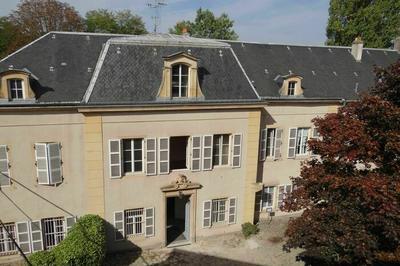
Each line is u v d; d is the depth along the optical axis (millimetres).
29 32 45156
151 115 18312
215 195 20781
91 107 16938
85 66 19422
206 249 20062
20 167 17156
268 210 23781
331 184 12703
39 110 16828
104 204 18469
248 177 21453
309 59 27500
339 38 40406
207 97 19406
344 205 12609
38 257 14539
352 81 27172
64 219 18422
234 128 20391
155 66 19078
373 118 12352
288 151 23625
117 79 18078
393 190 11125
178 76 18703
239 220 21859
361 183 11547
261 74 24125
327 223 12945
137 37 20516
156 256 19109
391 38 38875
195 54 20234
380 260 13180
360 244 11539
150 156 18750
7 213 17422
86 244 15781
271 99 22172
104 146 17844
